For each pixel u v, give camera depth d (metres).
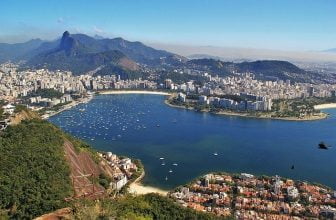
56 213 129.00
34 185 159.62
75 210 125.25
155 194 168.62
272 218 175.50
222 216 169.62
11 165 166.62
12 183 155.12
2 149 179.88
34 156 179.38
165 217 145.00
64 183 172.50
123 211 134.25
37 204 148.25
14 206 146.50
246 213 179.50
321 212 183.38
